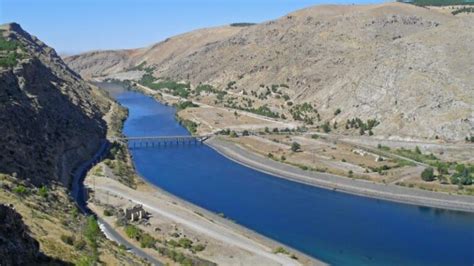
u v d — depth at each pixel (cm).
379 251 11138
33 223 7381
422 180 15538
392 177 15962
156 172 16962
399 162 17288
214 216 12862
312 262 10375
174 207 12800
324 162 17850
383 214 13500
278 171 17362
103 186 13775
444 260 10744
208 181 16162
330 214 13425
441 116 19962
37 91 16775
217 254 10088
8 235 5509
